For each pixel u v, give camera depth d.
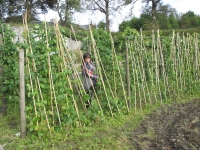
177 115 5.73
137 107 6.50
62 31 5.47
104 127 4.99
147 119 5.47
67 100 4.76
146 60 7.20
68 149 4.10
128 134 4.68
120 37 6.50
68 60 5.43
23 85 4.38
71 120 4.74
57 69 5.02
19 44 4.33
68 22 37.91
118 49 6.39
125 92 6.08
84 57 5.85
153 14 44.44
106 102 5.71
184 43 7.73
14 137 4.55
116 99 5.73
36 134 4.46
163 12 45.34
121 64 6.73
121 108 5.96
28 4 36.03
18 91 5.62
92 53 6.84
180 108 6.33
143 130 4.87
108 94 5.96
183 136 4.45
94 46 5.61
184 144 4.11
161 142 4.29
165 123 5.20
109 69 6.33
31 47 4.58
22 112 4.41
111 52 6.20
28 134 4.57
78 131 4.72
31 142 4.32
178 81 7.79
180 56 7.76
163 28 45.72
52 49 4.82
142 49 6.78
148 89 7.13
